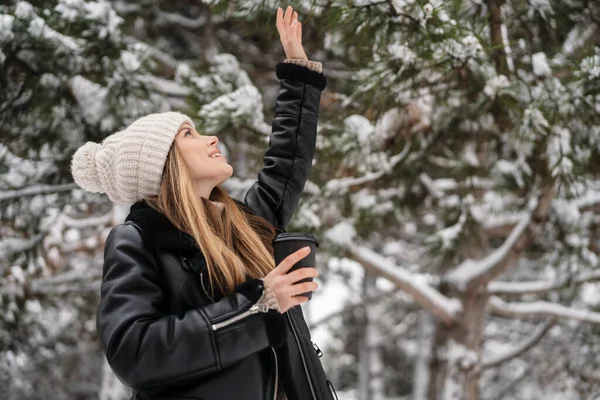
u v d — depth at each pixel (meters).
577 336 7.44
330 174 4.88
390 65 3.05
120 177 1.71
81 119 4.12
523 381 10.20
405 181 5.66
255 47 7.32
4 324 5.70
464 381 6.56
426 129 4.58
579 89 3.11
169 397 1.51
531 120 3.21
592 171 4.19
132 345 1.44
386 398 15.77
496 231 6.83
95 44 3.78
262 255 1.76
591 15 3.84
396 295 12.60
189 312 1.48
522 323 9.82
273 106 4.49
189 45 8.13
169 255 1.60
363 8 2.75
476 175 5.77
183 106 4.39
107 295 1.52
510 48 3.40
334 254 5.40
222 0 2.96
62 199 4.82
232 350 1.46
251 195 2.04
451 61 2.95
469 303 6.54
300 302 1.54
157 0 6.66
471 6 3.24
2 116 3.96
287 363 1.61
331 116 4.33
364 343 12.20
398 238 9.39
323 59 5.48
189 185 1.69
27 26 3.56
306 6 2.89
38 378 11.12
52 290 6.91
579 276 5.78
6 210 4.64
